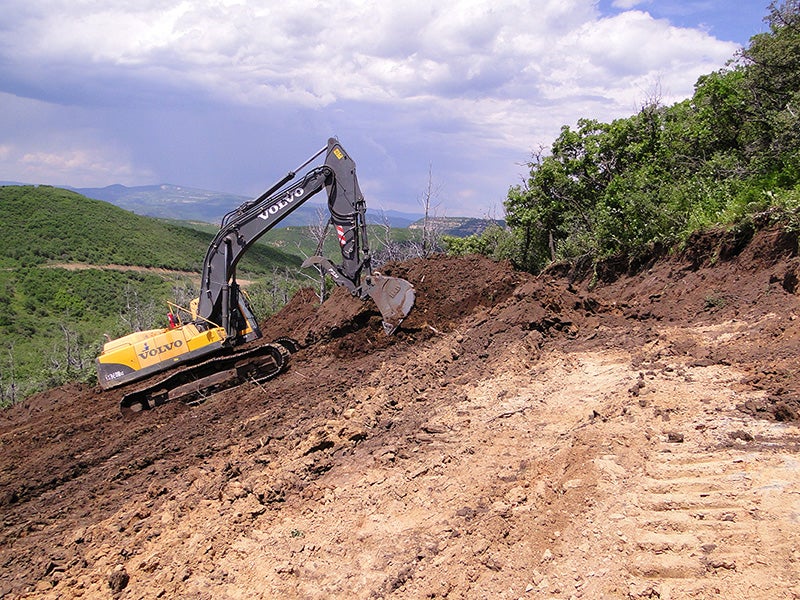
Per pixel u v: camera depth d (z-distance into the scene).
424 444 7.54
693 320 10.62
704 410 6.48
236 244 12.17
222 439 9.24
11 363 43.19
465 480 6.37
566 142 22.62
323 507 6.58
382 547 5.52
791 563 3.94
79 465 9.44
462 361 10.75
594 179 22.09
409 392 9.62
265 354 12.38
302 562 5.59
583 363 9.52
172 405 11.80
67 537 6.91
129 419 11.69
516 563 4.78
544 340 11.00
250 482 7.37
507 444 6.99
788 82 14.93
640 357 9.10
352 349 12.68
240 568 5.74
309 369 12.29
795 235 10.68
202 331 12.26
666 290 13.08
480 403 8.55
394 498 6.36
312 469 7.48
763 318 9.22
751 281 11.02
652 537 4.57
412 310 13.47
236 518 6.59
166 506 7.18
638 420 6.60
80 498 8.04
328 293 21.64
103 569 6.09
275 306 33.16
